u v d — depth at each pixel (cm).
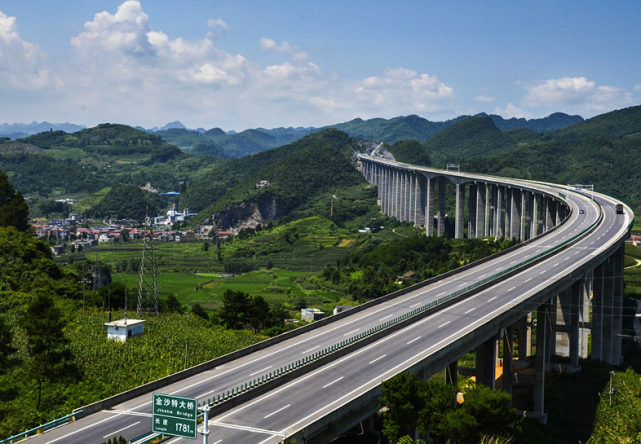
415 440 6181
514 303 8644
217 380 6575
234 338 10494
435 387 6025
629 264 18838
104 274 17625
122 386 7738
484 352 8188
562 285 9631
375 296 17475
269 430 5203
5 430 6181
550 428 8400
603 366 10712
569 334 10344
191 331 10669
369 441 6550
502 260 12012
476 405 5884
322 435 5488
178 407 4319
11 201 16912
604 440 7788
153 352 9106
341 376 6500
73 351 8812
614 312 11388
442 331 7775
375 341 7662
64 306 11531
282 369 6638
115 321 10356
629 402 8862
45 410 7000
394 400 5838
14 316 10281
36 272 12962
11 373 8006
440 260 19200
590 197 17850
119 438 5072
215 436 5109
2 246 13475
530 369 10031
